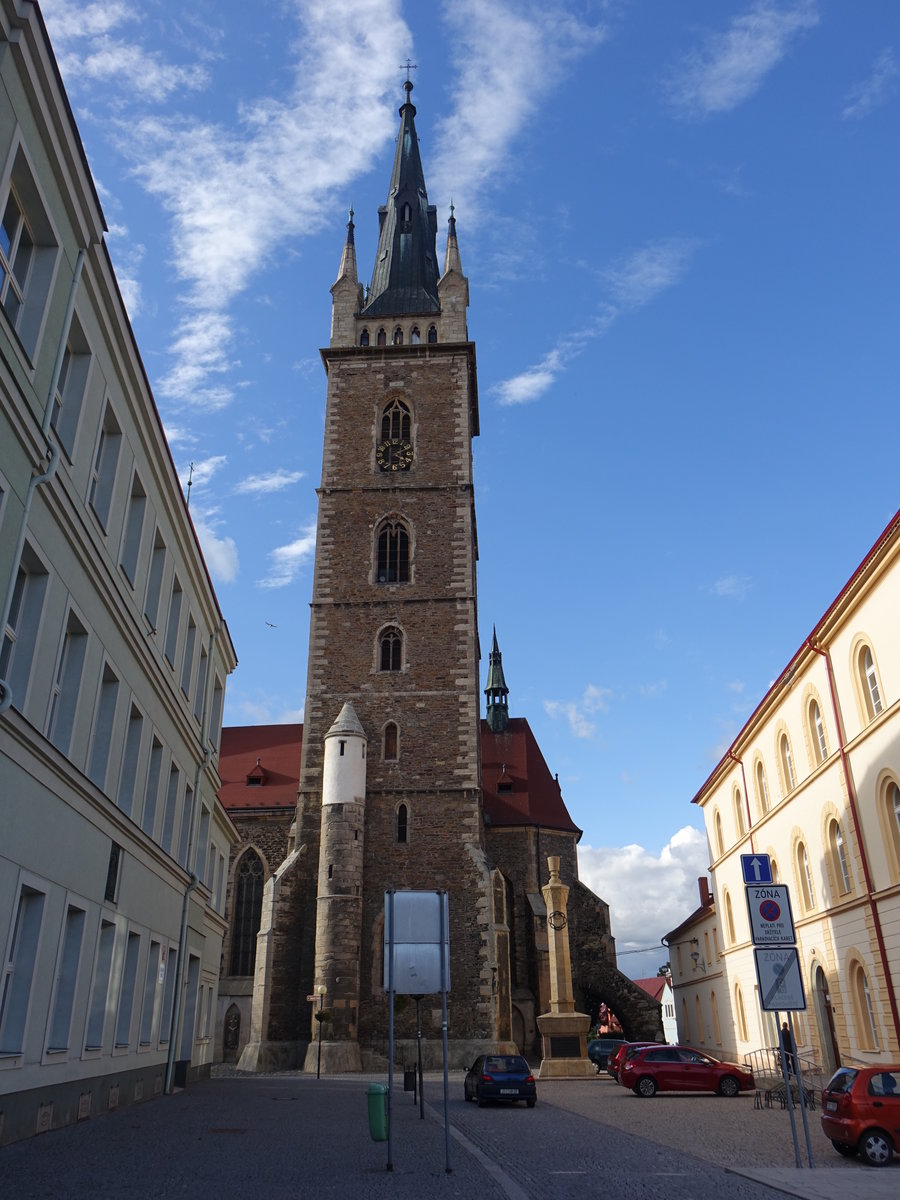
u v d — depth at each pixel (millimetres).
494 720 80750
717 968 51969
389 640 53812
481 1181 13828
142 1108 24109
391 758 50656
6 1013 16844
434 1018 45406
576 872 66062
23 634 17188
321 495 57781
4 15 14414
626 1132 21328
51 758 17469
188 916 32375
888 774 27766
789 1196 12773
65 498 18031
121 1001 24234
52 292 17109
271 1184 13156
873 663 29094
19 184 16156
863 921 29750
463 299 64625
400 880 48062
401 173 73875
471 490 58031
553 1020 43312
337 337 63406
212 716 39188
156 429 24562
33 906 17516
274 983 46469
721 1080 32906
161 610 27516
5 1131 16219
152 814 27328
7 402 15039
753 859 17406
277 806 60688
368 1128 20812
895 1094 16984
